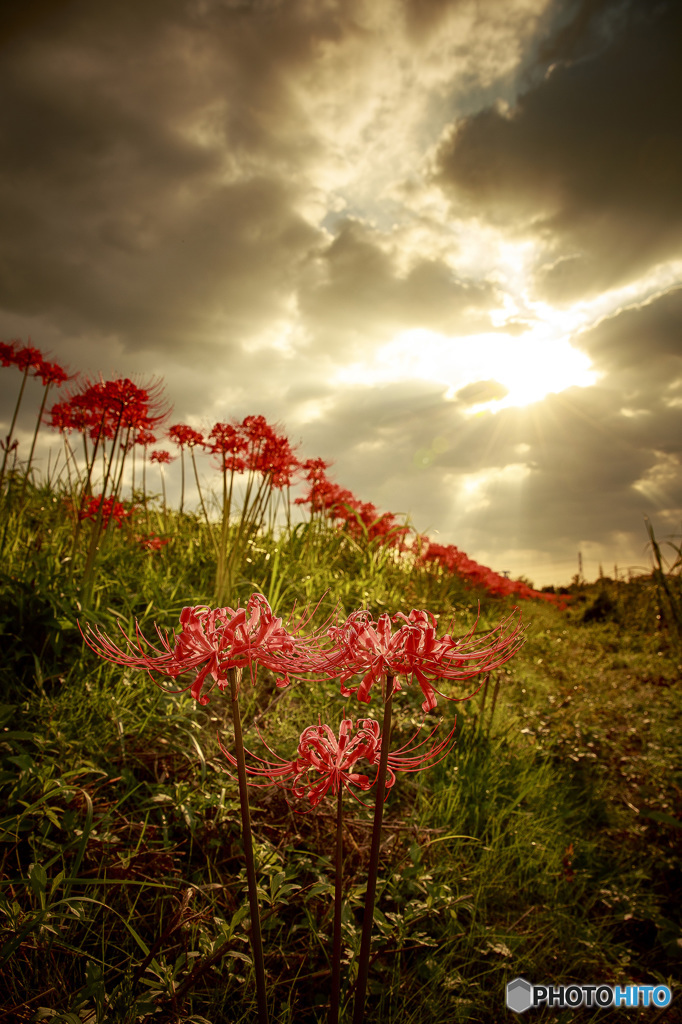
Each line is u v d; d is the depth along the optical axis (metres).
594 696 6.57
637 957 2.76
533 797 3.65
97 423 4.57
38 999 1.75
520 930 2.60
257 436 5.00
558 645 9.55
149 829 2.48
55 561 4.00
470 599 8.89
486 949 2.41
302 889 2.08
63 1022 1.53
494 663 1.30
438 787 3.30
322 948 2.10
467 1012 2.12
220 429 4.93
